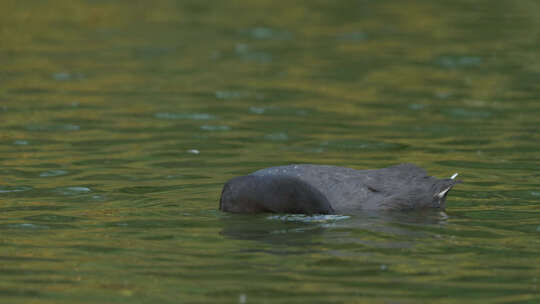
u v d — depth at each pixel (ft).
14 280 81.25
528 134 158.40
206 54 245.04
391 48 255.91
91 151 145.07
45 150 144.87
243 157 142.31
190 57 240.12
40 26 284.61
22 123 165.17
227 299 75.97
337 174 107.86
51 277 82.12
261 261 86.43
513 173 130.31
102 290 78.54
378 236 95.09
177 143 152.05
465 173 130.82
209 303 75.05
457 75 217.15
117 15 311.68
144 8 328.90
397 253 89.35
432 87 203.92
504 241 93.76
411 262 86.43
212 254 88.94
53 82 205.16
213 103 187.01
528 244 92.58
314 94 197.57
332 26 295.69
